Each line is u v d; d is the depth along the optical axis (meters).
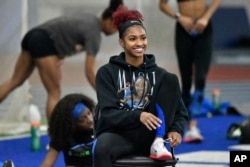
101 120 8.51
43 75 15.18
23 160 13.95
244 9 49.47
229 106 25.45
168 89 8.66
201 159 13.66
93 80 15.15
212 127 20.64
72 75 26.19
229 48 48.81
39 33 15.08
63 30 15.02
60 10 25.98
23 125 19.38
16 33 19.38
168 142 8.39
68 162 10.81
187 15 16.20
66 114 10.62
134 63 8.71
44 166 10.83
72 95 10.85
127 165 8.10
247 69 46.50
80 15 15.27
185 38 16.30
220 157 13.95
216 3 16.16
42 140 17.30
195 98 16.62
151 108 8.59
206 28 16.23
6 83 15.82
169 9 16.42
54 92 15.27
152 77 8.70
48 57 15.05
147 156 8.39
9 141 17.14
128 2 24.03
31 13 20.72
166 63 27.23
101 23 15.20
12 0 19.47
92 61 15.09
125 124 8.33
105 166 8.07
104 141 8.19
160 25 26.64
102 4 25.59
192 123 16.75
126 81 8.64
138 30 8.62
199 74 16.30
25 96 19.78
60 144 10.71
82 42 15.23
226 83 38.47
